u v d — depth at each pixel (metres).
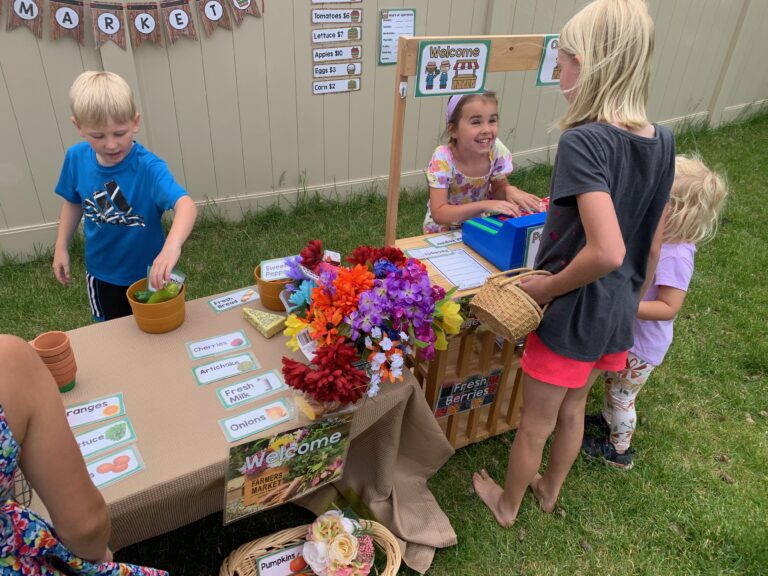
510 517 2.13
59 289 3.32
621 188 1.45
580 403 1.93
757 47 6.38
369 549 1.76
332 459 1.65
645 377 2.21
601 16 1.39
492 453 2.47
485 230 2.21
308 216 4.26
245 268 3.62
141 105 3.46
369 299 1.49
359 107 4.19
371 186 4.57
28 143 3.33
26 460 0.85
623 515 2.22
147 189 2.10
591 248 1.38
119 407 1.51
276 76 3.78
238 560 1.71
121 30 3.20
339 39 3.84
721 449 2.52
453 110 2.40
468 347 2.12
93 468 1.34
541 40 1.99
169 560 1.95
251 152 3.98
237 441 1.44
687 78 6.04
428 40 1.81
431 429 1.90
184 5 3.30
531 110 5.01
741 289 3.61
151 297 1.76
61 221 2.28
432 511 2.08
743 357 3.04
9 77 3.12
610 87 1.41
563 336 1.63
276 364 1.72
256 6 3.49
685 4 5.45
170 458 1.38
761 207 4.67
